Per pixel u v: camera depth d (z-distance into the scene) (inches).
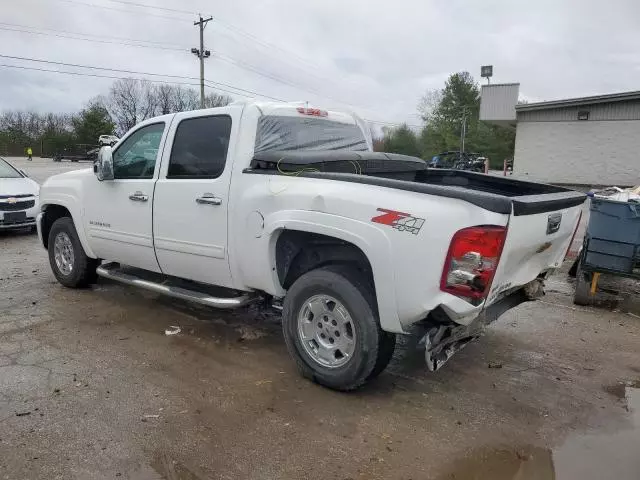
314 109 187.9
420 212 123.6
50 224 251.8
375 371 140.5
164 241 183.9
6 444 118.0
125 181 196.1
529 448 123.3
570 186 936.3
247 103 166.9
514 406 142.9
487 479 111.4
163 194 181.2
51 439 120.4
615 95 870.4
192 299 177.9
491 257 118.2
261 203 152.0
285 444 121.3
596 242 229.5
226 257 165.5
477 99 2447.1
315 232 139.2
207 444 120.3
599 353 182.5
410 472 112.7
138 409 134.8
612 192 305.0
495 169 2091.5
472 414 137.8
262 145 165.3
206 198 167.0
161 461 113.8
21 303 220.2
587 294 235.5
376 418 134.1
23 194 384.2
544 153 951.0
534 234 134.2
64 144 2513.5
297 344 151.1
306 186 144.0
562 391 152.8
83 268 231.9
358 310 136.4
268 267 154.4
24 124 2635.3
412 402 143.2
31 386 145.7
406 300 127.0
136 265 203.6
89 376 152.9
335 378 143.5
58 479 107.0
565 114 923.4
